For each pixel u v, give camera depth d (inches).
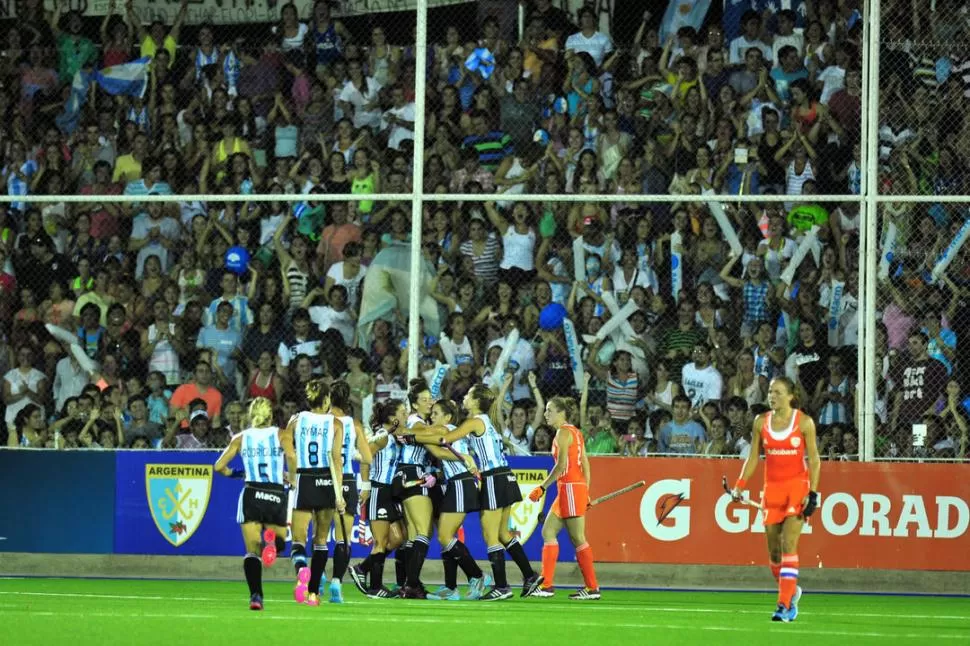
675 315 2479.1
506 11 2805.1
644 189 2568.9
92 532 2183.8
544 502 2116.1
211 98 2792.8
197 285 2593.5
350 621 1379.2
